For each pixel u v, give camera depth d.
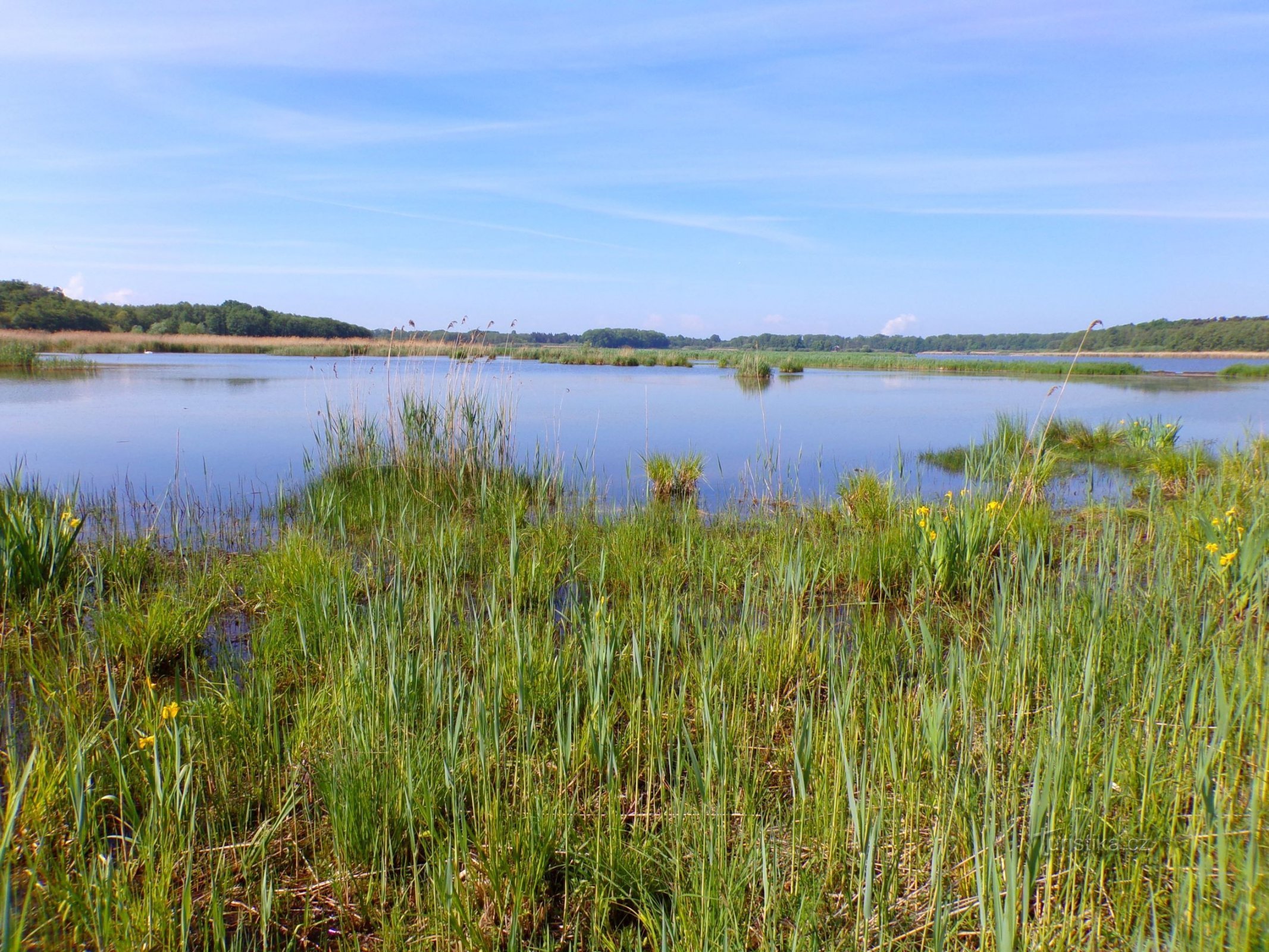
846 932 2.14
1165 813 2.42
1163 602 4.02
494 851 2.41
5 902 1.87
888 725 2.96
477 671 3.56
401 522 6.44
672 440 13.97
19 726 3.27
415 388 9.31
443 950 2.19
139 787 2.77
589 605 4.42
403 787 2.71
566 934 2.36
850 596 5.39
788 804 2.91
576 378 32.81
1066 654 3.42
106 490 8.73
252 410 16.66
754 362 34.88
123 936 2.06
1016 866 2.08
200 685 3.68
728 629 4.26
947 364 55.31
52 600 4.67
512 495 7.70
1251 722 2.83
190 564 5.61
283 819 2.69
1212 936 1.89
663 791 2.96
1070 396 26.77
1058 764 2.38
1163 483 9.44
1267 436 12.38
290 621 4.46
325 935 2.36
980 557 5.43
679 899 2.25
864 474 8.52
